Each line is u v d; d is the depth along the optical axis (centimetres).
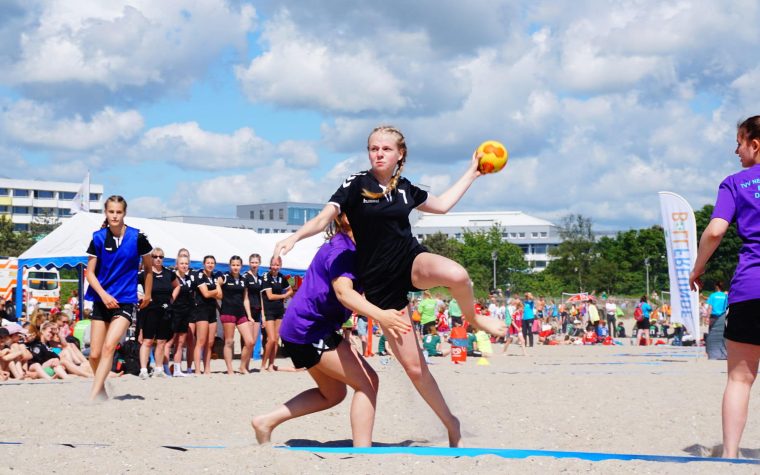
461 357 1780
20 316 1722
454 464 426
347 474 408
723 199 471
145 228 1780
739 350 466
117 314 820
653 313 3575
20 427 642
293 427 650
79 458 457
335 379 521
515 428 643
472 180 532
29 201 15588
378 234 476
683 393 944
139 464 436
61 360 1281
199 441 579
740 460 436
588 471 405
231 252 1917
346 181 475
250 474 414
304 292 500
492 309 2850
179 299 1253
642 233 10119
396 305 495
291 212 18125
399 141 487
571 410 768
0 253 8556
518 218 17325
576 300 3794
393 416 721
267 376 1238
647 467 413
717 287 1881
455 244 9669
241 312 1313
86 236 1694
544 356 2106
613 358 1969
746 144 482
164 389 979
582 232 10050
